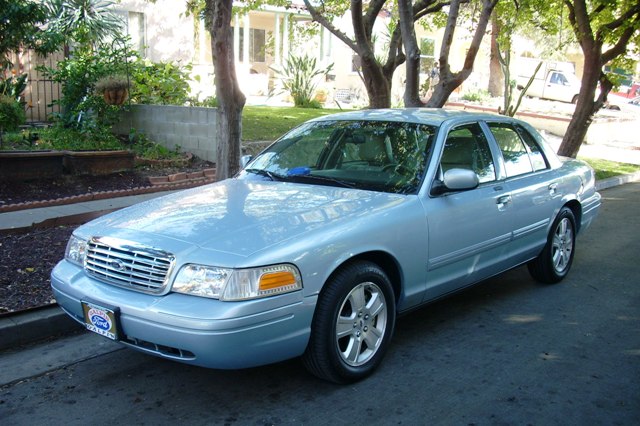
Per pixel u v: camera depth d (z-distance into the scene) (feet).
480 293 20.80
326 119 19.15
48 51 33.68
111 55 39.75
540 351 16.10
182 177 33.96
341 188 16.06
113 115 38.11
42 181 31.09
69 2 42.93
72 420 12.61
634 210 36.70
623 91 110.83
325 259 12.89
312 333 13.07
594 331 17.53
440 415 12.81
